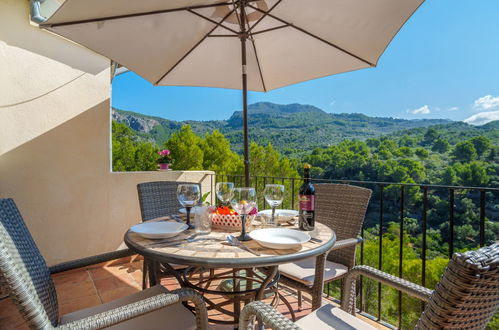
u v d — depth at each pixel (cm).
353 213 188
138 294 140
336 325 117
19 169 284
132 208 346
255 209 153
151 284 176
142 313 96
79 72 317
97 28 181
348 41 214
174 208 232
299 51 242
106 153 331
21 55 284
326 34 215
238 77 279
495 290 64
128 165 1662
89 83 324
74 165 313
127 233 141
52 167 300
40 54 294
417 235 1352
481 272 58
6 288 79
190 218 176
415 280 1247
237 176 394
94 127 325
